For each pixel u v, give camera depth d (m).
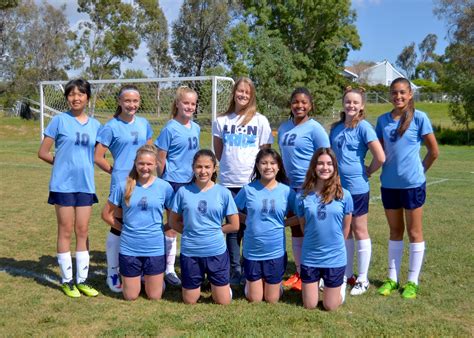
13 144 24.23
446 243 6.74
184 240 4.56
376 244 6.77
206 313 4.33
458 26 32.78
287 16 42.53
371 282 5.27
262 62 36.22
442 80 32.81
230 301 4.62
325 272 4.39
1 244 6.60
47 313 4.30
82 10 46.59
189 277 4.52
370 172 4.96
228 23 49.50
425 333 3.91
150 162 4.62
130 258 4.56
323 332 3.91
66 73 48.56
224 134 5.17
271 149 4.73
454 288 5.03
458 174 14.80
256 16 43.31
